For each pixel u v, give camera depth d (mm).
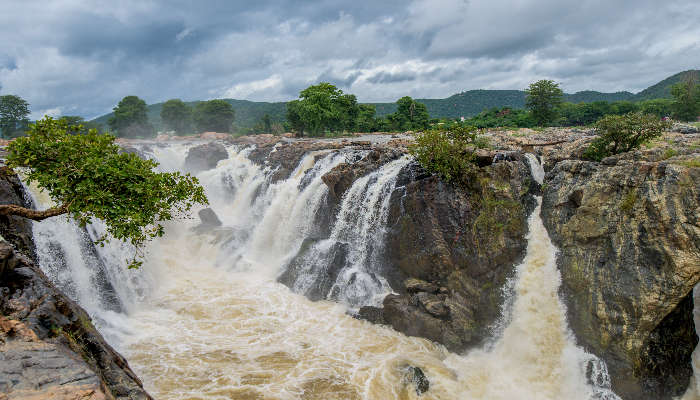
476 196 22312
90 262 22984
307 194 31953
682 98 61656
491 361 18797
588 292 17969
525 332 19266
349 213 27859
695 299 17281
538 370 17922
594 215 18922
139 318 22406
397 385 16703
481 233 21562
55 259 21312
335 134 76625
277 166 42906
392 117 95688
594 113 102188
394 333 20859
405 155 28906
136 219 12266
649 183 16828
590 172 20578
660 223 15836
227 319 22438
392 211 24656
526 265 21031
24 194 21156
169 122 98938
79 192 12117
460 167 22594
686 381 16281
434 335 19828
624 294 16469
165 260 30453
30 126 12578
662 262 15594
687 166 15836
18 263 12227
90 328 12266
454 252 21578
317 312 23328
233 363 18016
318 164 35625
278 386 16344
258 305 24172
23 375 7457
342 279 24875
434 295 21156
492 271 21188
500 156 23875
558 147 28344
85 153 12547
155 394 15570
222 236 33500
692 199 15141
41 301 11031
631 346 15984
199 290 26281
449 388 16750
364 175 28734
